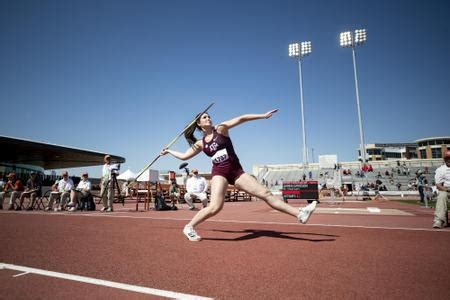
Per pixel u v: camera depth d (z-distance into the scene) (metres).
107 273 2.33
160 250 3.12
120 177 14.35
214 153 3.65
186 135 4.16
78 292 1.92
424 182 14.82
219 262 2.64
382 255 2.88
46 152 30.20
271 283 2.09
